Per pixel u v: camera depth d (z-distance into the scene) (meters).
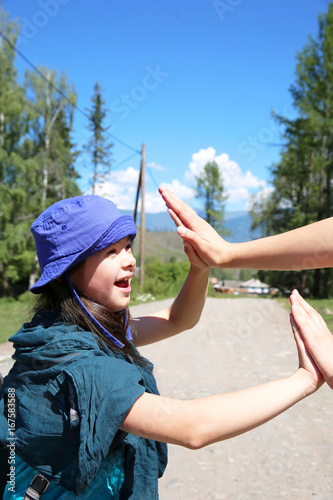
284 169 30.69
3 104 29.88
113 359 1.12
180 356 7.51
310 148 28.25
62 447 1.08
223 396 1.05
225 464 3.62
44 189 31.84
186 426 1.01
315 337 1.09
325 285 29.41
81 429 1.02
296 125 27.36
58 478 1.09
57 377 1.08
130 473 1.21
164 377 6.07
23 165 30.05
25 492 1.13
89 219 1.19
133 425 1.04
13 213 31.06
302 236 1.03
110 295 1.24
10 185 30.91
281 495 3.10
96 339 1.18
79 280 1.23
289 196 38.22
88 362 1.08
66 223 1.18
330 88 26.06
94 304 1.22
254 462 3.63
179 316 1.56
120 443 1.20
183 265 38.25
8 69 30.20
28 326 1.24
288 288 30.31
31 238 31.39
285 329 10.50
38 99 31.56
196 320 1.58
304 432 4.21
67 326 1.18
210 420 1.01
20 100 31.00
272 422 4.48
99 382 1.06
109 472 1.18
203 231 1.18
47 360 1.10
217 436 1.01
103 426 1.03
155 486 1.26
